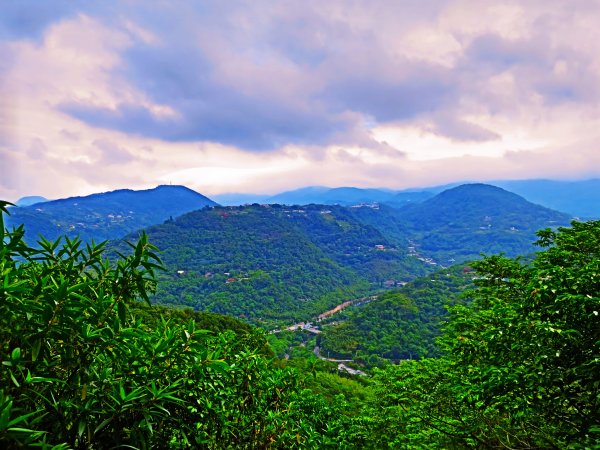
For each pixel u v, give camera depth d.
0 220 1.81
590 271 4.11
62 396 1.92
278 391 3.30
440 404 7.97
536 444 6.79
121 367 2.19
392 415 8.87
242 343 3.54
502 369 4.46
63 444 1.56
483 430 7.44
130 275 2.17
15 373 1.80
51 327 1.83
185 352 2.26
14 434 1.46
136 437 2.02
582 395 4.16
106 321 2.10
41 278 1.98
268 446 3.05
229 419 2.97
